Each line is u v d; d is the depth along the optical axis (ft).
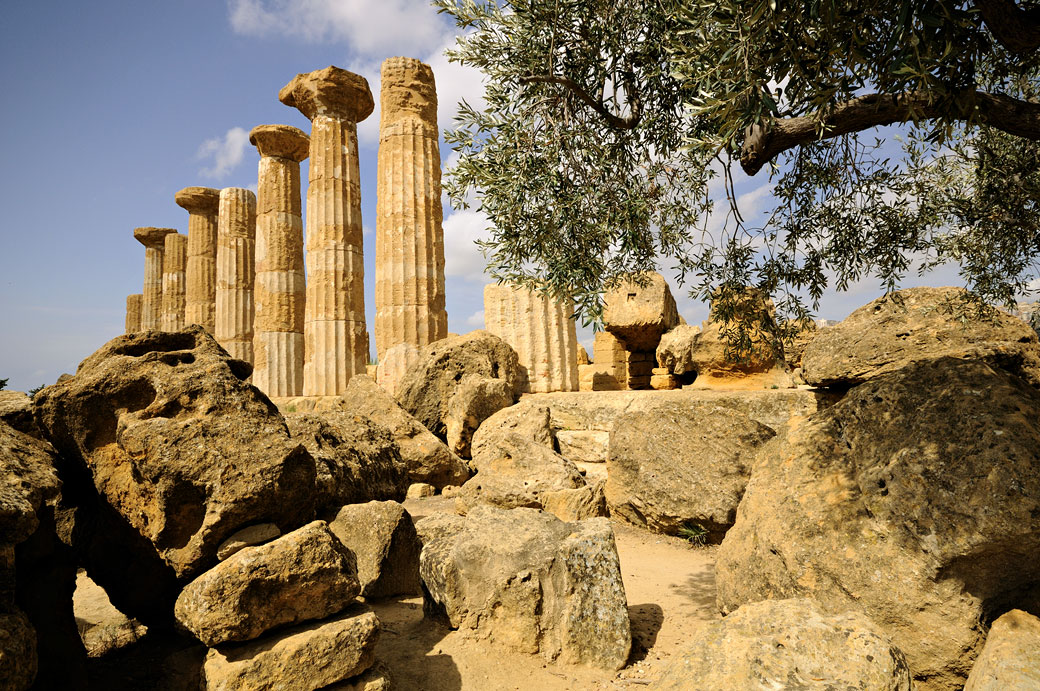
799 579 12.89
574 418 36.09
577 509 26.18
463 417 38.11
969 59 9.81
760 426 24.62
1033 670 9.42
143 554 13.09
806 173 17.94
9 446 11.23
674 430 25.50
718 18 10.90
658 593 18.75
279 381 52.75
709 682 10.25
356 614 12.32
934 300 20.24
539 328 45.14
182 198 72.95
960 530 10.98
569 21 17.28
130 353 13.96
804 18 10.64
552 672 14.08
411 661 14.25
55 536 12.30
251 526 12.35
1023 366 18.40
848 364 20.48
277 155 55.93
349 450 21.58
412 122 44.19
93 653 14.15
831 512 12.86
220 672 10.96
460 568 15.60
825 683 9.75
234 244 66.23
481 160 16.22
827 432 14.12
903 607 11.44
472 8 16.70
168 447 11.87
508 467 28.58
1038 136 10.93
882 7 10.53
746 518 15.31
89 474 12.62
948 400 12.82
